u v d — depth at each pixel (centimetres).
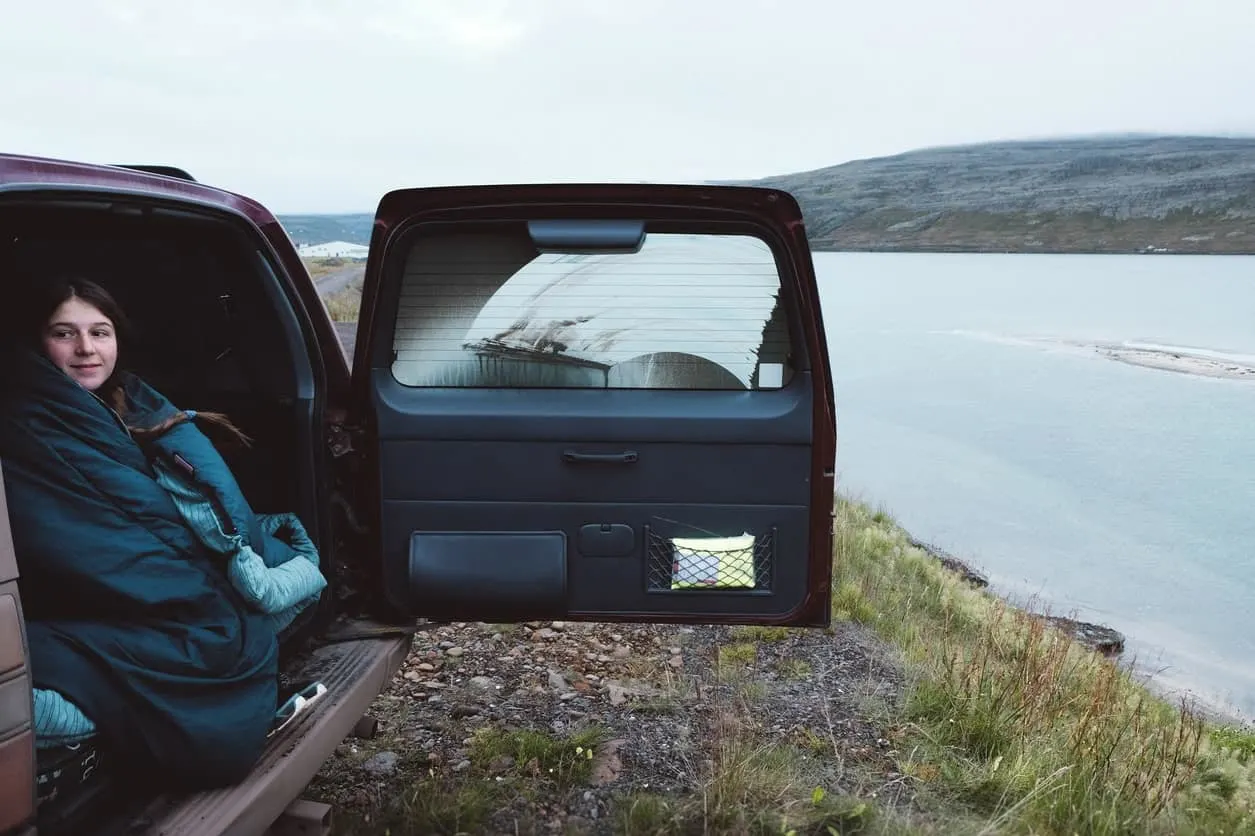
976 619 718
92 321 219
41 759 191
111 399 226
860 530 1129
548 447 300
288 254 307
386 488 306
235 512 231
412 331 304
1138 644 1490
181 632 215
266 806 222
